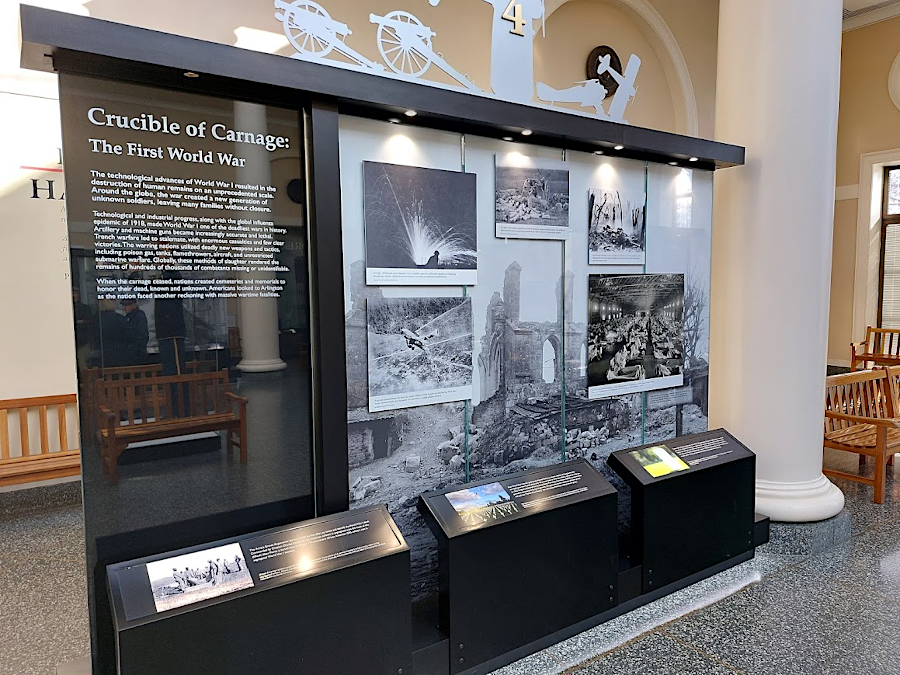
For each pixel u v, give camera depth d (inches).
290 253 90.5
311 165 89.7
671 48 286.0
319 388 92.4
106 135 75.3
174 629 70.2
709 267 153.4
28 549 153.6
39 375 183.9
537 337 122.3
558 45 255.4
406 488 107.1
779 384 150.7
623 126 121.8
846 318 374.6
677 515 124.7
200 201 82.4
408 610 88.4
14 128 173.3
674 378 147.4
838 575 135.5
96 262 75.8
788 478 152.5
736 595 126.3
